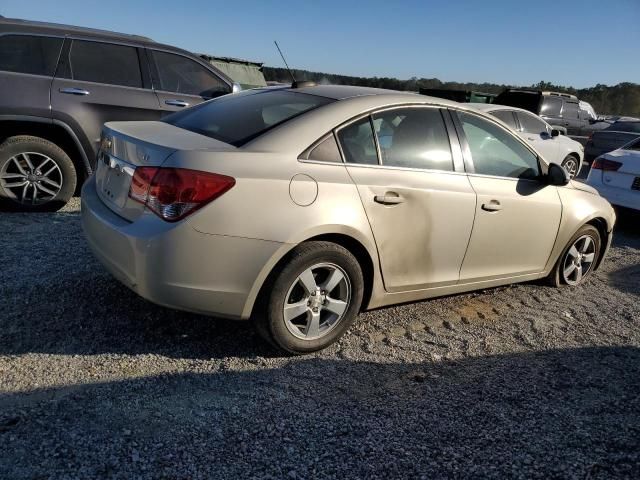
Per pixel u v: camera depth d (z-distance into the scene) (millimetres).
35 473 2180
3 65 5609
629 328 4277
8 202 5590
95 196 3477
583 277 5176
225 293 2971
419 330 3900
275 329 3145
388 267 3525
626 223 7977
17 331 3264
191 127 3578
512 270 4363
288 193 3031
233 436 2535
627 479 2467
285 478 2295
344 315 3404
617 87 35719
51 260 4355
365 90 3799
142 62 6344
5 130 5719
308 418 2725
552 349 3787
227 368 3125
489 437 2689
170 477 2238
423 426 2736
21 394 2684
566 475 2455
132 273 2943
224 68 14867
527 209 4234
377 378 3184
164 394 2814
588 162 15234
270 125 3285
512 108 11312
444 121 3859
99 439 2416
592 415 2963
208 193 2836
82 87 5914
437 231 3682
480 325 4094
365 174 3354
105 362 3057
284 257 3070
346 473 2355
